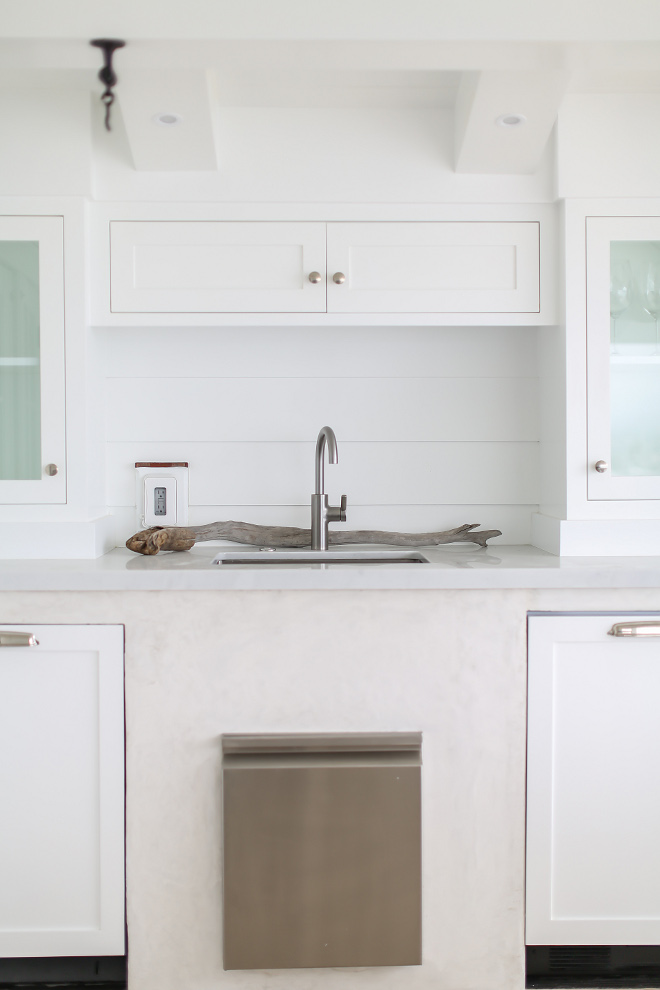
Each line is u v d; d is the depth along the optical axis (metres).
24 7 1.43
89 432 1.95
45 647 1.64
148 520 2.16
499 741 1.67
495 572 1.65
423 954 1.67
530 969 1.77
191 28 1.44
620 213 1.92
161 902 1.66
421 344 2.20
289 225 1.94
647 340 1.95
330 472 2.21
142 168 1.91
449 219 1.95
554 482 2.05
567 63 1.56
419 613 1.66
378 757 1.64
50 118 1.88
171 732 1.65
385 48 1.49
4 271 1.91
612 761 1.68
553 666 1.67
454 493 2.22
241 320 1.94
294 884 1.62
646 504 1.94
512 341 2.21
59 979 1.74
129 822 1.66
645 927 1.70
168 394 2.18
